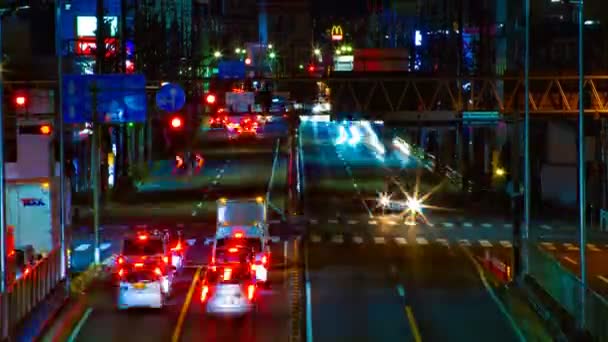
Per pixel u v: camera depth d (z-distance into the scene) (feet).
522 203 339.98
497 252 256.11
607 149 334.85
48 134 212.02
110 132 387.34
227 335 162.71
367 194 398.42
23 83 243.19
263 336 161.89
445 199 381.40
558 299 168.96
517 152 305.53
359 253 254.68
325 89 620.49
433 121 301.43
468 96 379.76
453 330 166.30
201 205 354.95
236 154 533.55
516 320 174.29
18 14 328.08
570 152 362.12
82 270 224.74
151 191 395.96
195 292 200.44
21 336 148.97
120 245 268.62
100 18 255.09
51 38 347.56
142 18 424.46
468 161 438.40
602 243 279.28
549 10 398.62
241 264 180.14
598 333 137.49
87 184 379.76
